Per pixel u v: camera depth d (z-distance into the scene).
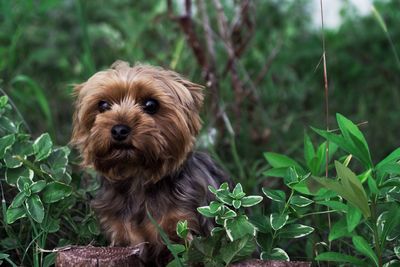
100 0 2.19
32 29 2.05
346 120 1.08
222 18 1.68
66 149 1.25
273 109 1.85
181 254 1.15
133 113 1.17
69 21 2.12
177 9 2.06
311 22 2.23
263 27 2.11
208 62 1.66
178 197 1.20
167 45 1.95
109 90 1.20
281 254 1.11
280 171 1.17
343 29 2.10
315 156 1.17
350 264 1.20
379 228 1.11
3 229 1.27
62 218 1.27
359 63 2.03
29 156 1.27
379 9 2.10
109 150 1.17
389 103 2.01
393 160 1.07
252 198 1.09
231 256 1.06
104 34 2.05
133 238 1.20
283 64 2.01
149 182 1.20
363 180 1.04
